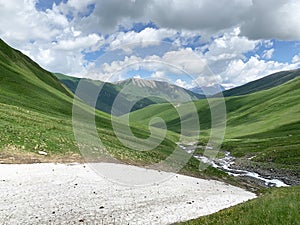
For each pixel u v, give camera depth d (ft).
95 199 95.66
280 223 50.75
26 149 142.41
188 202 108.06
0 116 180.34
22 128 170.91
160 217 87.51
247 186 186.19
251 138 511.81
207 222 63.57
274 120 619.26
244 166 293.23
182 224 69.10
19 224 71.92
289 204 59.31
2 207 80.18
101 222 78.84
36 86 366.84
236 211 69.21
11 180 102.17
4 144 140.26
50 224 74.13
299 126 533.14
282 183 221.46
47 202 87.86
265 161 320.91
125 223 80.07
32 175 110.42
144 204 97.66
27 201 86.53
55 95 373.81
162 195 111.65
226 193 137.80
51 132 181.57
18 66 431.43
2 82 322.96
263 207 63.16
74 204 89.15
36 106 288.71
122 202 96.48
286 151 333.21
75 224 75.72
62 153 149.28
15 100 278.05
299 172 261.65
